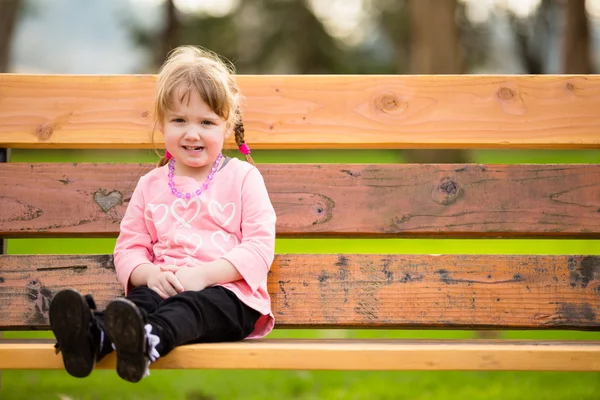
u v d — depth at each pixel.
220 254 2.83
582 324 2.96
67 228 3.09
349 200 3.09
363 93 3.10
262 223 2.84
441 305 2.99
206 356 2.41
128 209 2.99
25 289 3.03
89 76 3.12
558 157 14.49
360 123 3.09
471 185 3.08
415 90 3.09
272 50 32.19
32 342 2.79
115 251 2.90
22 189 3.11
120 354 2.23
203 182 2.96
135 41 30.39
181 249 2.85
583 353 2.44
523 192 3.07
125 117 3.10
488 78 3.09
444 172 3.09
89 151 18.42
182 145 2.87
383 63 32.12
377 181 3.09
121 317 2.18
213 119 2.88
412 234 3.09
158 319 2.38
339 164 3.11
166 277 2.67
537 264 2.99
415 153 13.51
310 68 32.50
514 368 2.44
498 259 3.00
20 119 3.10
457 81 3.09
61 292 2.21
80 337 2.24
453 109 3.08
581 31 17.97
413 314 2.99
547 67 27.59
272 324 2.87
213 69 2.91
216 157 3.01
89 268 3.05
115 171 3.12
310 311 3.00
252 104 3.10
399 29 30.48
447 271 3.00
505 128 3.08
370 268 3.02
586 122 3.07
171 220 2.90
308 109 3.10
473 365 2.43
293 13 32.03
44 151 18.67
